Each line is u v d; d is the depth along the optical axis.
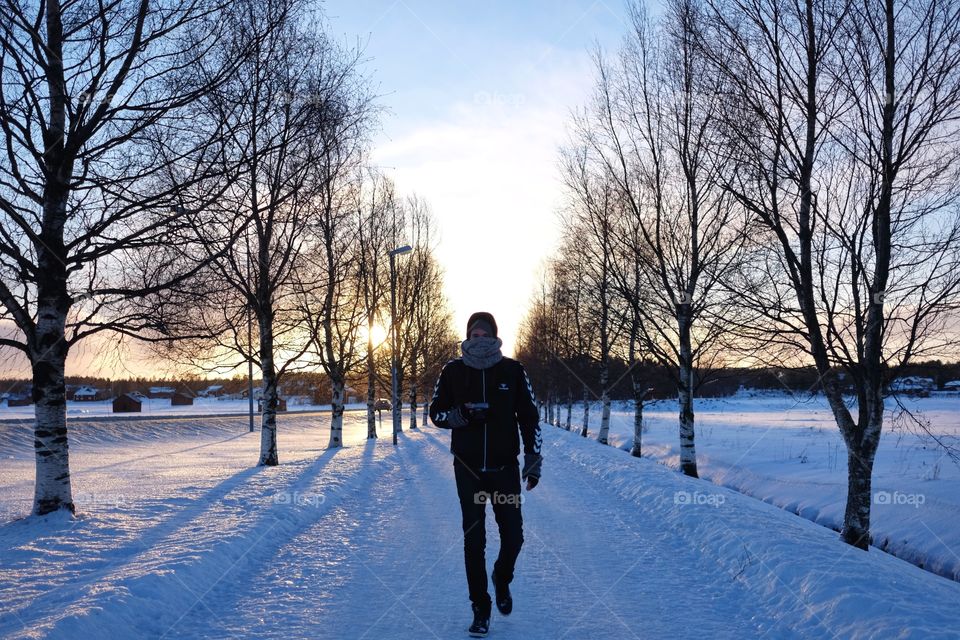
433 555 6.50
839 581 4.73
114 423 40.44
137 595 4.63
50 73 8.34
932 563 9.65
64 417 8.84
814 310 8.18
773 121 8.37
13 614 4.31
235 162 9.50
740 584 5.34
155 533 7.30
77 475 16.38
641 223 16.19
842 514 12.72
